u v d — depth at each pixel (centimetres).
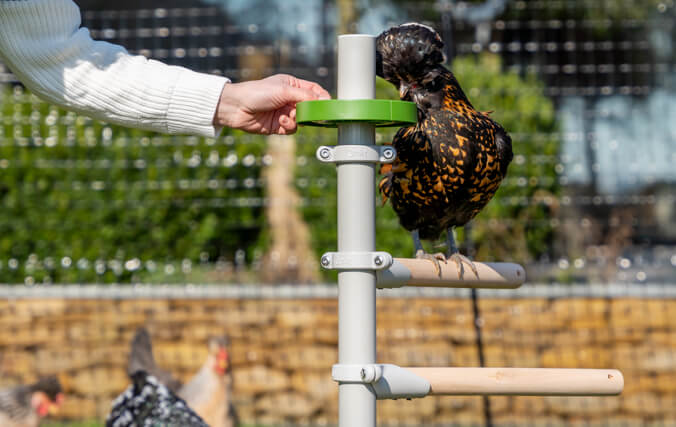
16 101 711
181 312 683
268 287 687
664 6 871
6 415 420
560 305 671
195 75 246
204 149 710
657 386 667
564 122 731
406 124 235
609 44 708
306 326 683
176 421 438
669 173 698
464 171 298
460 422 667
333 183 750
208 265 746
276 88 247
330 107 225
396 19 892
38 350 682
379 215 729
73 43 238
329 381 678
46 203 710
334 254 232
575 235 795
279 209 765
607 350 669
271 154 755
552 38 848
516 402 666
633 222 805
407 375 241
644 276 780
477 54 789
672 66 705
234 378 678
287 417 677
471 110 308
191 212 732
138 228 719
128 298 684
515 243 729
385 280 256
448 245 325
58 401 436
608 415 666
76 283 712
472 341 668
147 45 688
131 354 464
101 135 711
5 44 232
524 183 693
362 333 230
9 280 710
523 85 746
